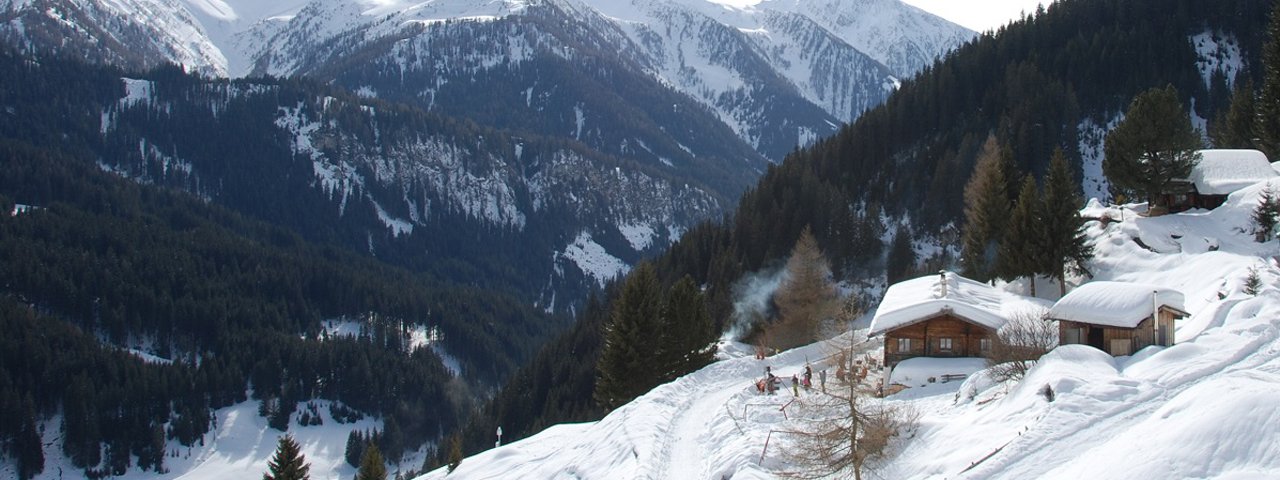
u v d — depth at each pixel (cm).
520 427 11425
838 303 8244
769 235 11031
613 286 12862
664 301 8019
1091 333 5009
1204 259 6744
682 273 12019
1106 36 13275
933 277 6788
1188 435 2744
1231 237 7206
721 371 6338
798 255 8575
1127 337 4922
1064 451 3225
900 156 12425
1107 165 8300
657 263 12988
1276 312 4472
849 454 3622
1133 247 7462
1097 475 2817
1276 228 6969
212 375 15050
